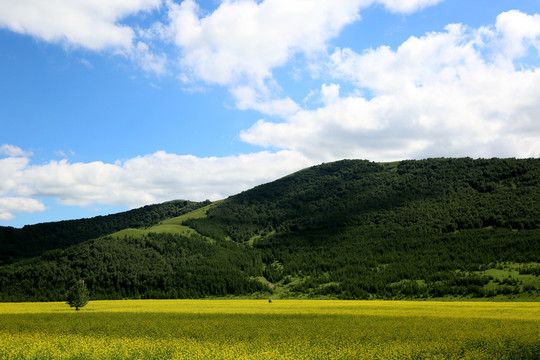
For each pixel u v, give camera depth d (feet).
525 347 114.42
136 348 122.83
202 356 111.96
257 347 126.82
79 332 164.45
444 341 128.98
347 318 202.59
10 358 107.45
